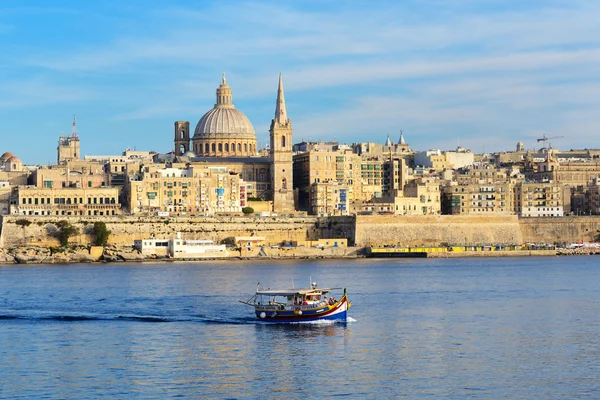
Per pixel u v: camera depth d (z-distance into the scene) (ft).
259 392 445.37
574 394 442.91
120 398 435.53
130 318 650.02
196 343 556.10
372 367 494.18
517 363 503.61
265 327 612.29
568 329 611.88
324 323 629.10
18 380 467.93
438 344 555.28
